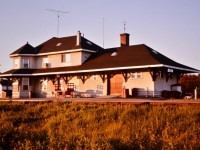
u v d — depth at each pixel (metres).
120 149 9.17
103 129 12.60
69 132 12.37
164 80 30.34
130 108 14.70
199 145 8.82
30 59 40.22
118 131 11.47
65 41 39.56
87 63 34.97
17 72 38.81
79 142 9.58
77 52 36.03
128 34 37.31
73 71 33.59
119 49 35.12
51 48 39.28
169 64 29.05
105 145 9.14
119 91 31.22
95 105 17.36
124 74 30.78
